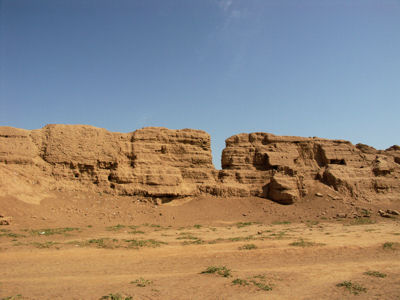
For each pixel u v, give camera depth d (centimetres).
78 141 4106
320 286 1213
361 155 5725
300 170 5166
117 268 1482
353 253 1898
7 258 1603
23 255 1677
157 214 3750
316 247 2006
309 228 3136
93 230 2733
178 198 4372
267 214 4122
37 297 1009
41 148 3956
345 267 1538
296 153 5300
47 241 2122
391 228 3078
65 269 1430
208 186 4588
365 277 1356
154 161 4456
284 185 4650
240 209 4278
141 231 2808
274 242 2180
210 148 4997
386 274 1410
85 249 1881
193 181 4622
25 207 3120
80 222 3095
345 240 2297
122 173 4175
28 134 3941
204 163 4812
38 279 1241
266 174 4944
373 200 4969
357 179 5200
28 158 3762
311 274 1394
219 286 1188
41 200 3391
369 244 2125
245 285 1199
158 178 4291
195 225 3378
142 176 4247
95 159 4106
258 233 2727
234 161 5012
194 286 1184
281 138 5381
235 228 3191
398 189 5406
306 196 4756
